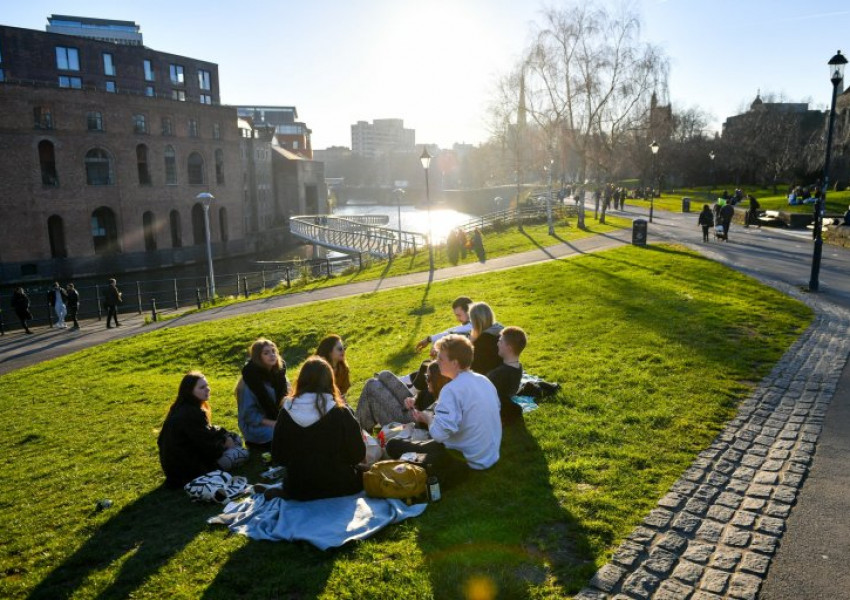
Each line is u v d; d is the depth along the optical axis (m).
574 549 4.97
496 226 45.03
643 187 76.81
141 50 68.62
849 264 20.84
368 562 4.87
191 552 5.25
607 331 12.59
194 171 67.38
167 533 5.75
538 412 8.07
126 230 59.97
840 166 65.31
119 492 7.04
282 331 18.41
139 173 61.91
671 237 30.75
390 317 18.50
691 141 94.06
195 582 4.82
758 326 12.34
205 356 17.23
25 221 53.19
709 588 4.44
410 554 4.95
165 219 63.69
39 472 8.14
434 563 4.82
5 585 5.04
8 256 52.47
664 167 78.94
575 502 5.67
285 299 27.25
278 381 8.01
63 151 55.00
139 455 8.49
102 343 22.44
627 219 43.72
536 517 5.40
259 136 90.31
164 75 71.75
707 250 25.14
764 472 6.23
